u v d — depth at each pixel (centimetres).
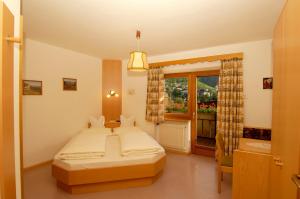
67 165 241
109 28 265
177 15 221
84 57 433
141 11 212
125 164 256
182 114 433
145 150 278
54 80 367
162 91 425
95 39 319
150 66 434
